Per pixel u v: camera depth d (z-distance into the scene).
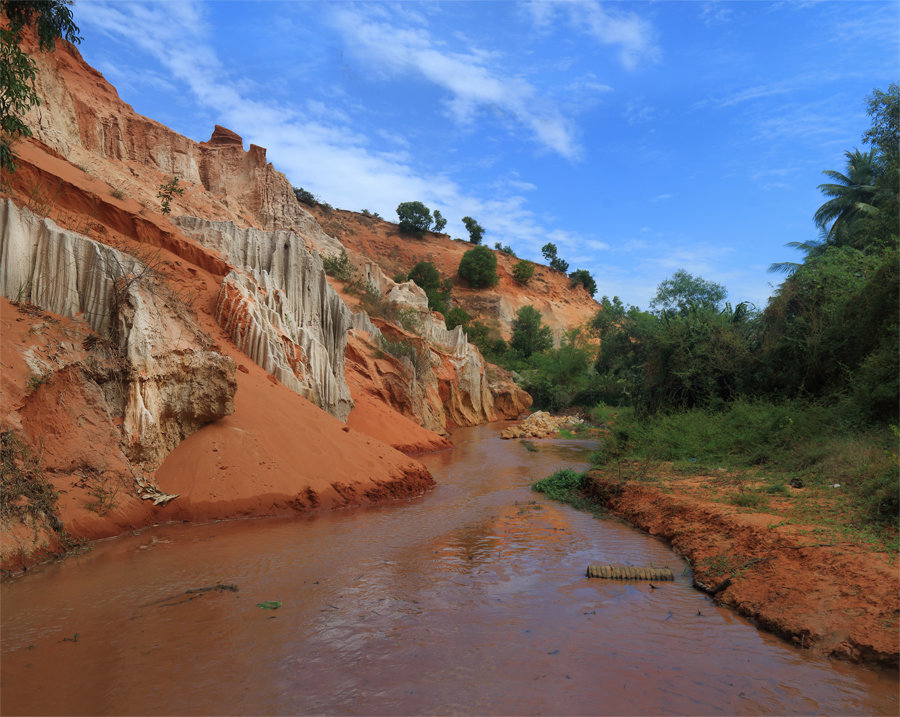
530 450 25.14
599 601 6.57
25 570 6.91
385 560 7.91
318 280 20.61
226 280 15.93
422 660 4.86
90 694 4.09
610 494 12.89
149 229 15.66
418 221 109.31
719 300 48.56
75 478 8.68
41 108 21.09
